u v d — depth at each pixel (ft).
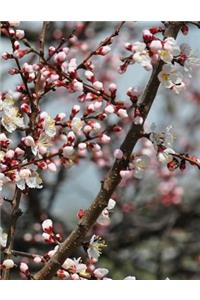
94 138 4.00
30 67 3.96
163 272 7.20
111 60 6.70
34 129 3.93
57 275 3.85
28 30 6.86
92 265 3.89
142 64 3.76
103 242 3.95
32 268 5.94
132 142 3.81
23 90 4.01
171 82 3.80
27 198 6.57
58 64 3.99
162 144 3.83
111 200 3.87
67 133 4.08
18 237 6.36
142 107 3.81
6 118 3.88
